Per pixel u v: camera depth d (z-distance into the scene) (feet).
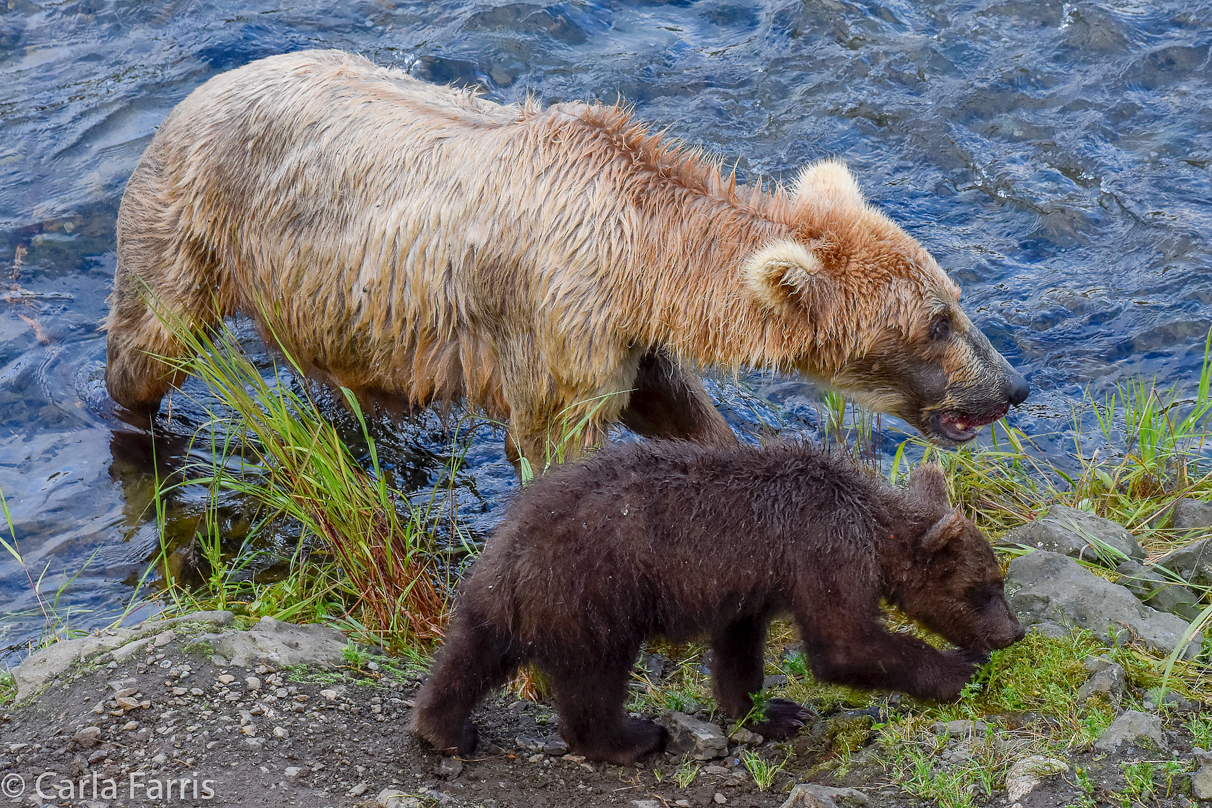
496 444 40.32
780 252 28.84
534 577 22.84
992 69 58.65
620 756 24.14
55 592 34.04
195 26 61.77
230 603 32.01
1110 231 49.47
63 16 62.75
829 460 24.71
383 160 33.27
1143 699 24.20
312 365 37.52
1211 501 33.27
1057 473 36.96
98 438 40.57
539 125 31.89
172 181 36.83
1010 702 24.29
